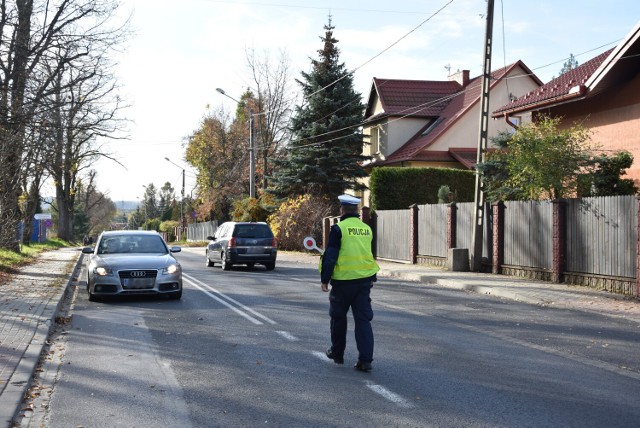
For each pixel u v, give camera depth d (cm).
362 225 768
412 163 3684
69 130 1833
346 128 3719
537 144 1784
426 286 1734
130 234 1566
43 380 723
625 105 2019
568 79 2325
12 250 2850
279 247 3559
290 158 3834
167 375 741
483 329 1044
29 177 2431
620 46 1847
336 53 3844
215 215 6353
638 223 1348
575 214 1594
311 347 894
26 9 1702
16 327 1021
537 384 691
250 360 815
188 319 1156
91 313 1245
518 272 1823
